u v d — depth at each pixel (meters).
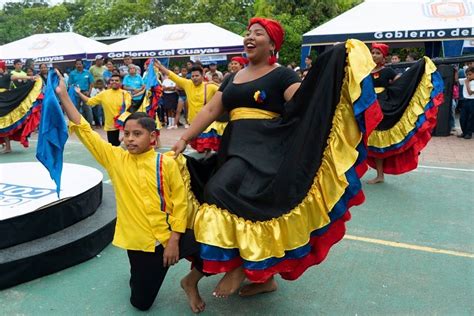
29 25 46.38
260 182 2.67
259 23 2.87
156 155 2.82
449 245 4.15
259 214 2.60
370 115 2.53
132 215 2.78
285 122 2.80
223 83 3.11
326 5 21.77
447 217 4.91
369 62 2.56
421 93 5.68
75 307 3.10
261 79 2.84
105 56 15.80
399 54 19.23
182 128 12.82
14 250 3.46
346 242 4.24
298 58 20.80
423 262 3.79
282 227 2.62
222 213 2.54
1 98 8.73
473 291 3.29
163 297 3.24
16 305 3.12
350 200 2.70
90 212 4.25
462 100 10.07
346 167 2.61
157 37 15.50
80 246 3.71
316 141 2.67
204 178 3.07
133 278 2.93
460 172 6.91
